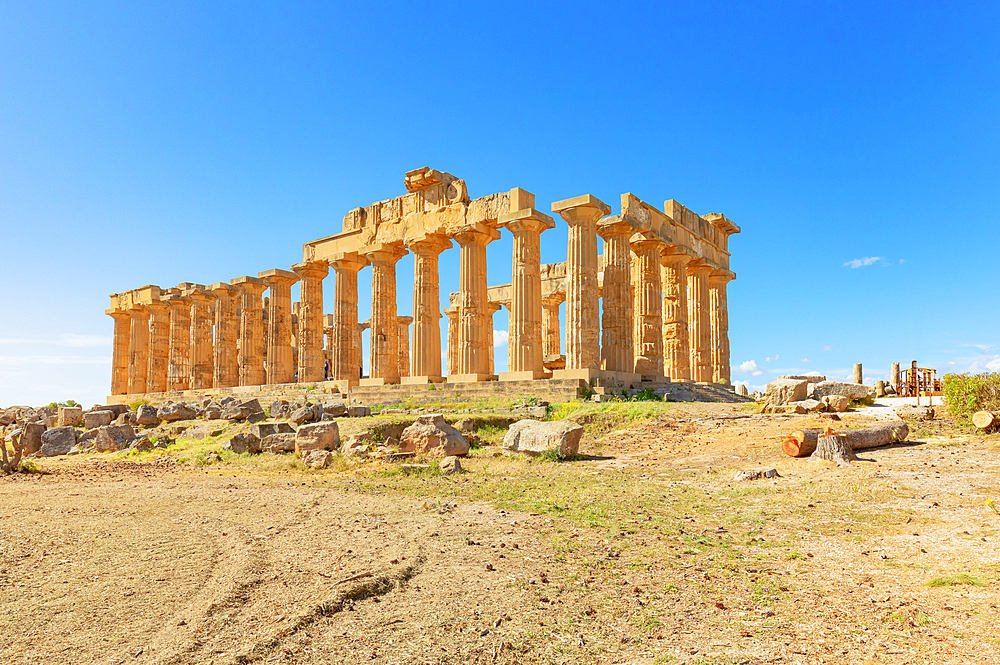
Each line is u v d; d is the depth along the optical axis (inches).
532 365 1039.0
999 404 624.1
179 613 214.7
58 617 210.4
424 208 1213.7
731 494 404.5
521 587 237.3
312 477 546.3
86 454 828.6
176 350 1651.1
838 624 196.7
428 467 557.6
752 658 177.6
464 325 1127.0
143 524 343.9
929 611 200.7
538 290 1072.8
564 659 180.9
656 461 585.9
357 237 1321.4
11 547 292.0
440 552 285.9
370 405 1056.2
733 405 931.3
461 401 1029.8
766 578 242.1
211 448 748.0
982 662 165.8
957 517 311.0
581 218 1035.9
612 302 1082.7
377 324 1257.4
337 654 183.6
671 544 293.1
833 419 698.8
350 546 297.1
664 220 1178.0
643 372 1141.7
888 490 375.6
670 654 182.4
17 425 1040.2
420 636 195.3
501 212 1086.4
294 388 1300.4
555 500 400.5
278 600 225.3
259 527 337.7
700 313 1296.8
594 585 239.5
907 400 954.1
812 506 354.0
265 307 2041.1
